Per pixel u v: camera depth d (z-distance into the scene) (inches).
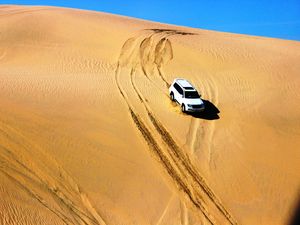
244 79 1017.5
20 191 474.3
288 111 874.1
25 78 876.0
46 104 713.6
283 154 722.2
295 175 671.8
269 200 610.5
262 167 678.5
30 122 619.2
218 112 842.8
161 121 769.6
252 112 853.8
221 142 730.8
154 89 928.3
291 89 979.3
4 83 793.6
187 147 697.0
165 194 575.2
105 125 697.6
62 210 481.7
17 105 667.4
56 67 1044.5
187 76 1020.5
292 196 623.8
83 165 573.6
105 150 623.8
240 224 556.7
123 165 605.3
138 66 1065.5
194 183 612.7
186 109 809.5
